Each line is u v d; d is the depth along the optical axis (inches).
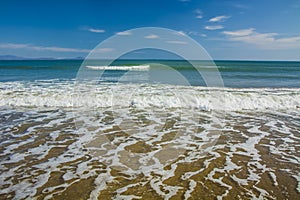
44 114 324.8
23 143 219.3
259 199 134.3
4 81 600.7
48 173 163.6
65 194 137.6
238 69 1328.7
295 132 259.0
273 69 1379.2
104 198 133.6
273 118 317.7
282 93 445.4
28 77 733.9
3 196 135.0
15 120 294.4
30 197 134.3
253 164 180.1
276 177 160.1
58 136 239.3
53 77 730.2
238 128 272.4
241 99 396.8
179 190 143.1
